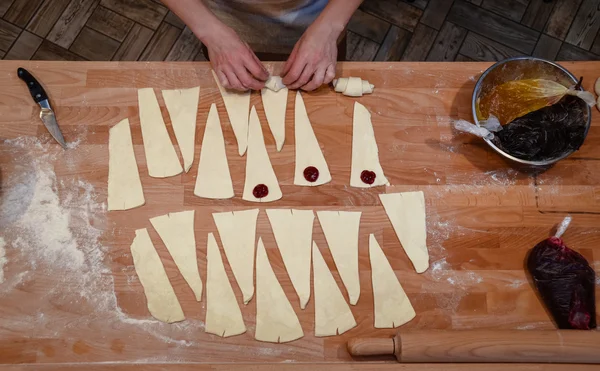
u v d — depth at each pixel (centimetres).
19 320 123
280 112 140
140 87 141
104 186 134
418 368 114
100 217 131
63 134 137
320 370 114
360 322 126
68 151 136
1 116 138
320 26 136
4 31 234
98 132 138
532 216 134
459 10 243
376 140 138
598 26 240
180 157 137
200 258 130
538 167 137
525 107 133
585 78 143
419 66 143
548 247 125
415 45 238
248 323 125
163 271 129
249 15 155
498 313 127
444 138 139
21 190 133
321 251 131
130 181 134
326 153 138
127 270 128
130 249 129
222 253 131
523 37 239
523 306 127
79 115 138
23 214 131
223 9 154
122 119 139
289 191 135
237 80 135
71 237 130
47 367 116
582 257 126
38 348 122
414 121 140
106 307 125
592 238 133
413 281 129
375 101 141
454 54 237
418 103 141
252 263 130
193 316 125
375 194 135
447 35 239
